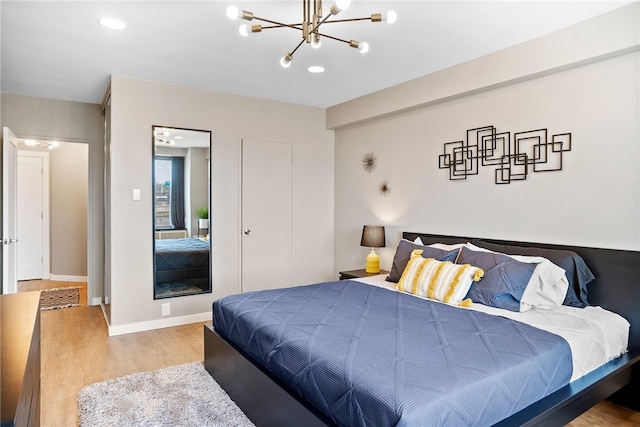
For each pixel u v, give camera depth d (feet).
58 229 20.83
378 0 7.65
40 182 20.92
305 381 5.94
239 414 7.75
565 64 8.93
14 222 13.75
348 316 7.77
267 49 10.12
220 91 14.06
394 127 14.17
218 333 9.15
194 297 13.84
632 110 8.32
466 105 11.69
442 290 9.23
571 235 9.36
